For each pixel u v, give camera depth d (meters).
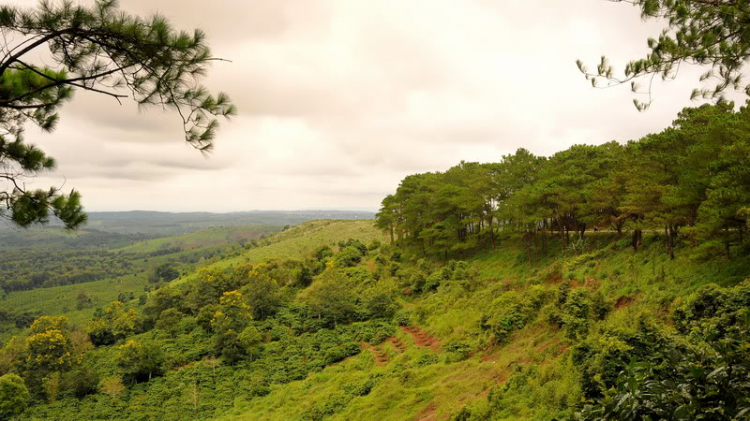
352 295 56.56
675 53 7.92
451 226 55.69
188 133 7.06
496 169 57.94
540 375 18.77
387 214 73.50
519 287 36.94
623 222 34.41
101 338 67.81
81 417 41.56
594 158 44.69
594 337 19.08
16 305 152.62
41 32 5.94
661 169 28.77
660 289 22.52
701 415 3.42
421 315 42.81
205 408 39.34
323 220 170.12
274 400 36.41
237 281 75.62
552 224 48.41
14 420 42.12
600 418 4.01
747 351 3.92
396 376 29.33
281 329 54.94
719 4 7.16
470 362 27.02
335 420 25.78
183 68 6.50
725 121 23.84
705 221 22.25
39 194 7.81
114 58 6.64
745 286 16.81
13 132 8.38
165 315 67.69
